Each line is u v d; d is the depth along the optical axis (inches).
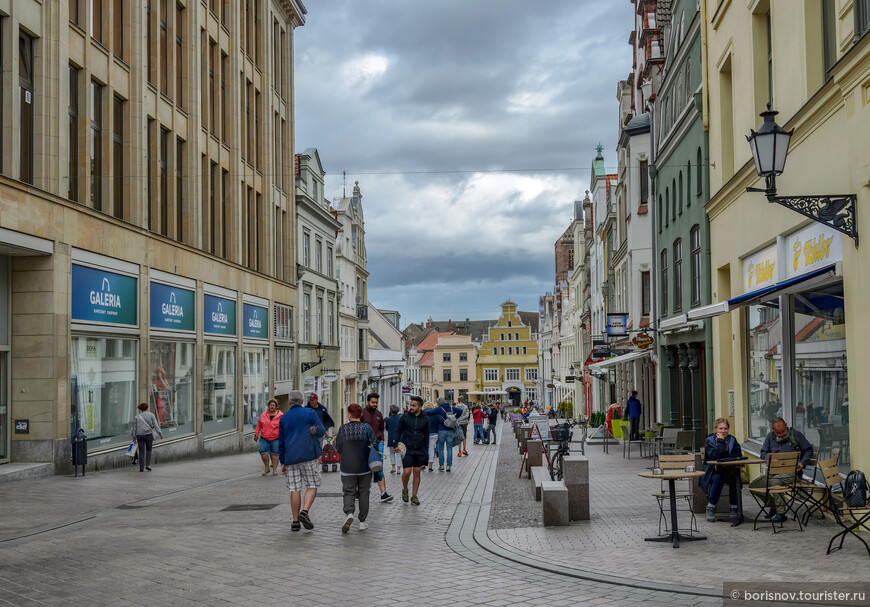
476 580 321.4
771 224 554.3
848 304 415.8
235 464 940.0
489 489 656.4
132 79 933.8
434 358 4975.4
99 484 675.4
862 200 394.9
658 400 1138.7
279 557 369.1
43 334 743.1
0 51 700.7
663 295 1058.1
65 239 764.0
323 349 1908.2
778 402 572.4
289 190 1664.6
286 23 1692.9
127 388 902.4
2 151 697.6
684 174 892.6
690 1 851.4
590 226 2486.5
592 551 373.7
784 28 515.8
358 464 437.7
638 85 1369.3
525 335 4889.3
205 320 1152.2
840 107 425.7
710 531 415.2
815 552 353.7
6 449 740.0
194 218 1119.0
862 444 398.9
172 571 339.6
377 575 331.3
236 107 1327.5
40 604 287.0
